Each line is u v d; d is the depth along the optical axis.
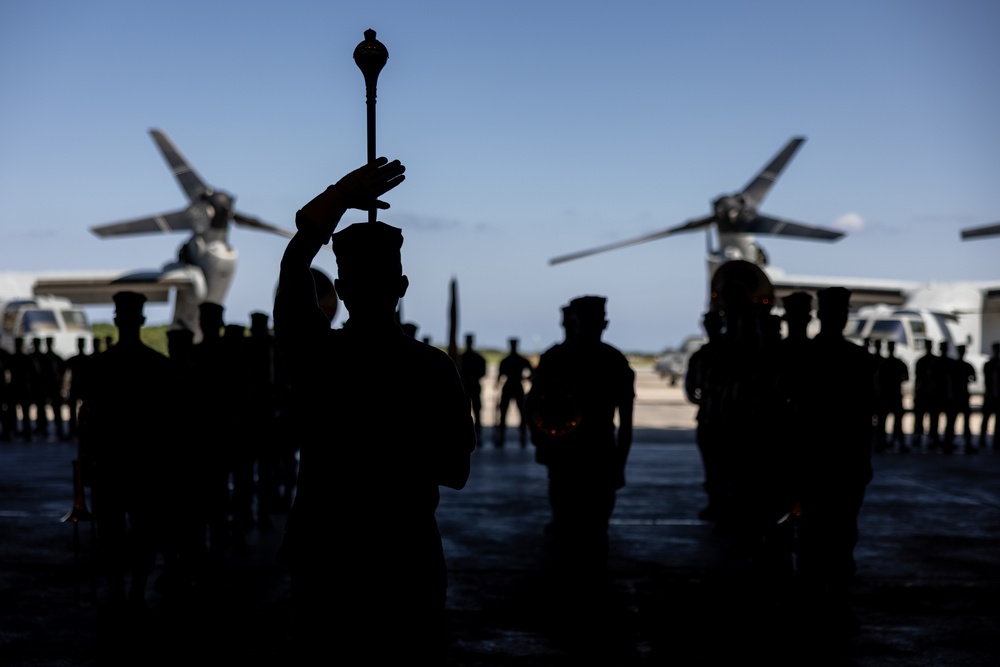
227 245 29.69
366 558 2.79
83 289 32.84
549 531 8.70
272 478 9.59
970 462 15.16
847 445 5.57
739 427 7.45
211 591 6.60
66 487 11.60
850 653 5.38
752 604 6.37
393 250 2.88
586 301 6.32
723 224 28.47
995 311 32.75
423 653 2.82
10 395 17.52
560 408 6.21
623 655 5.32
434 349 2.92
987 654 5.38
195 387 6.61
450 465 2.86
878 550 8.20
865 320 28.50
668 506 10.45
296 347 2.82
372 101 2.90
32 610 6.11
